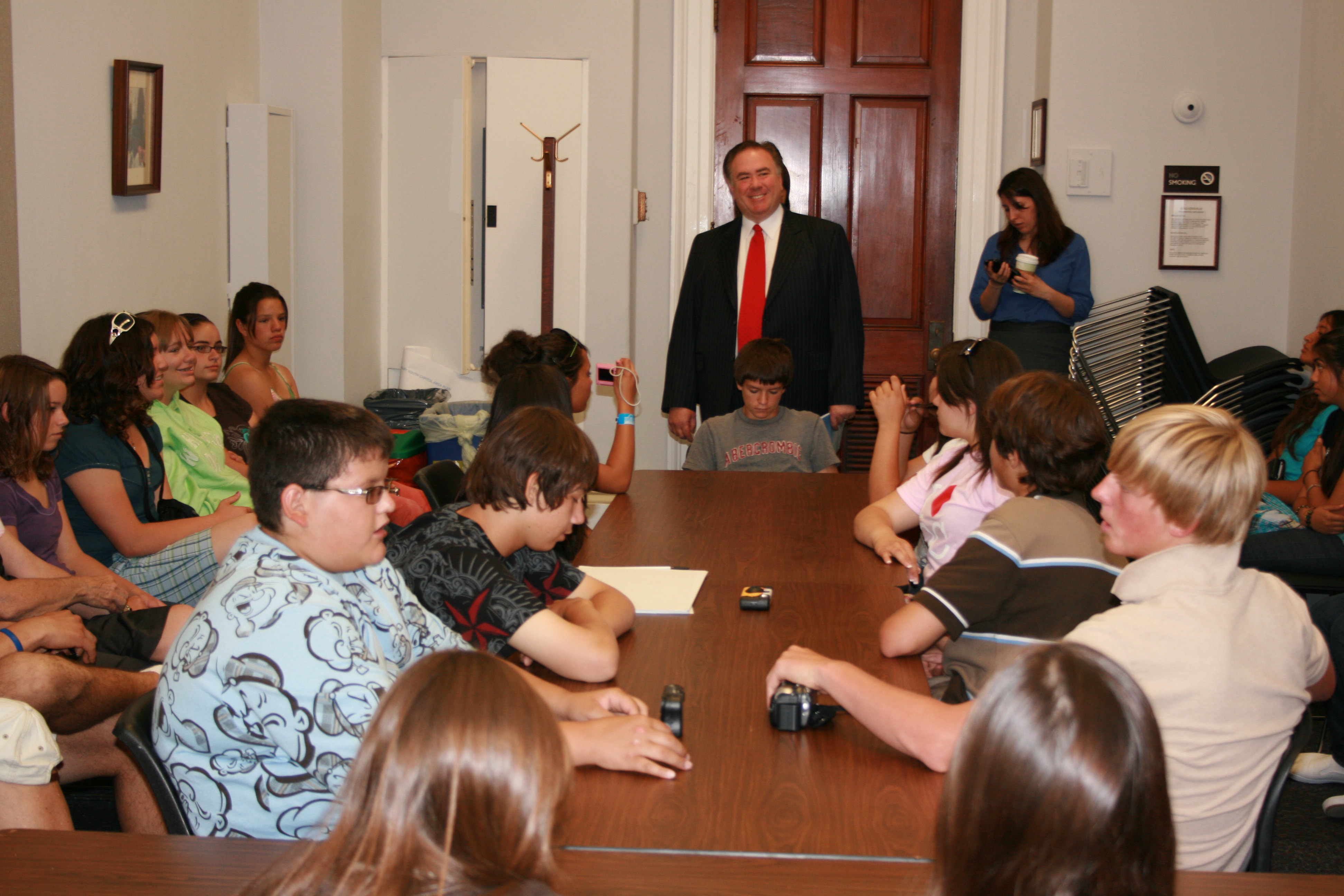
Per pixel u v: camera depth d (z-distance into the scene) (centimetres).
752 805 116
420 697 67
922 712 126
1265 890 99
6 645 202
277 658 119
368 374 485
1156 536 129
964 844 66
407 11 479
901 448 305
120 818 207
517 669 75
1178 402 426
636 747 124
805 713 135
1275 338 457
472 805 65
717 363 419
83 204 331
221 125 418
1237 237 454
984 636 156
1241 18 443
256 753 121
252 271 429
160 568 265
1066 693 65
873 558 221
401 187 489
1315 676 137
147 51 363
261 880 74
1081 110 452
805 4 478
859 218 489
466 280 489
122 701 202
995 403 167
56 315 319
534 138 479
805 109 484
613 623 167
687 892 97
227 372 382
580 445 168
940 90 479
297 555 129
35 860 102
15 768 159
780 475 315
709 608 186
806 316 409
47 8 311
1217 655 123
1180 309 418
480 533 164
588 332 488
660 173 490
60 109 319
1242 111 448
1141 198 454
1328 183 421
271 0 445
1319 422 348
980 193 478
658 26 483
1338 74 414
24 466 241
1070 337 432
